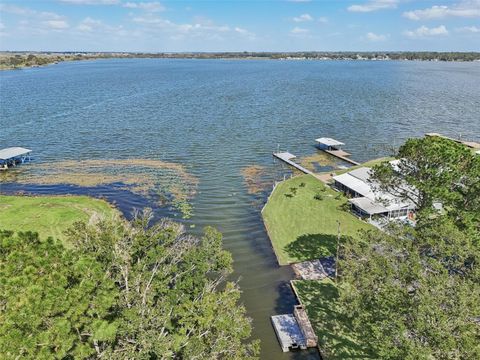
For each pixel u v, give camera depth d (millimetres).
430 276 31062
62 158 107125
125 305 30016
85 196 81938
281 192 84125
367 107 183125
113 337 25531
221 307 34000
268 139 129250
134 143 121875
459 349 26953
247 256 61625
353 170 89125
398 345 29562
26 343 19766
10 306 21344
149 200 80938
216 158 109062
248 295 52500
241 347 33875
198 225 71062
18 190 85312
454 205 43969
